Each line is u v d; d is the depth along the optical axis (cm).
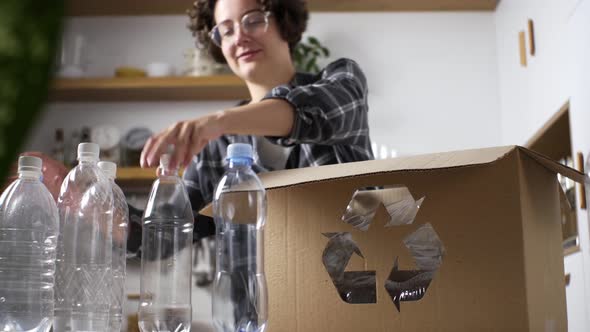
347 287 99
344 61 145
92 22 415
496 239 90
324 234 99
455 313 90
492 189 91
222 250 104
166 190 135
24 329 112
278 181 101
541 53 306
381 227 96
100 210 119
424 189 94
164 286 134
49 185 125
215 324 106
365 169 94
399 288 96
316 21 412
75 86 382
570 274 248
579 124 242
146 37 413
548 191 100
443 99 401
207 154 157
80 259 118
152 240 136
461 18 410
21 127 14
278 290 101
